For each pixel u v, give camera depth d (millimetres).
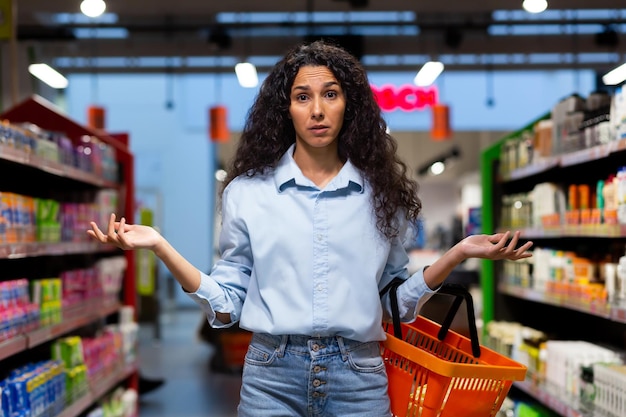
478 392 1966
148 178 16391
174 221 16328
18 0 7352
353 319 1920
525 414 4156
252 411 1957
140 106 16438
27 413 3074
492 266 5207
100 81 16438
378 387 1976
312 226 1958
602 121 3252
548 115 4277
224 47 8375
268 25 8211
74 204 4508
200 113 16375
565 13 8508
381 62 9461
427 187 15188
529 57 9391
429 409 1963
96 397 4348
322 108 1957
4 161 3986
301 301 1920
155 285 10234
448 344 2283
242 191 2049
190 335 10867
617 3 7469
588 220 3379
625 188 2938
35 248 3568
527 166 4301
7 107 6562
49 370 3467
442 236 11781
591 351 3455
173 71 9711
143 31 8367
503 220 5090
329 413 1965
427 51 8641
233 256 2080
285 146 2129
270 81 2100
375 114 2082
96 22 8422
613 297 3121
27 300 3482
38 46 8578
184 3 7828
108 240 1806
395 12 8195
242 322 1997
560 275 3809
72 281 4328
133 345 5535
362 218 1990
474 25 8188
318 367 1908
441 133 9156
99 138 5445
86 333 4922
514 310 5188
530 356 4078
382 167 2041
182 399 6281
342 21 8398
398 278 2141
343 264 1945
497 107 14891
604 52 8562
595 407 3162
